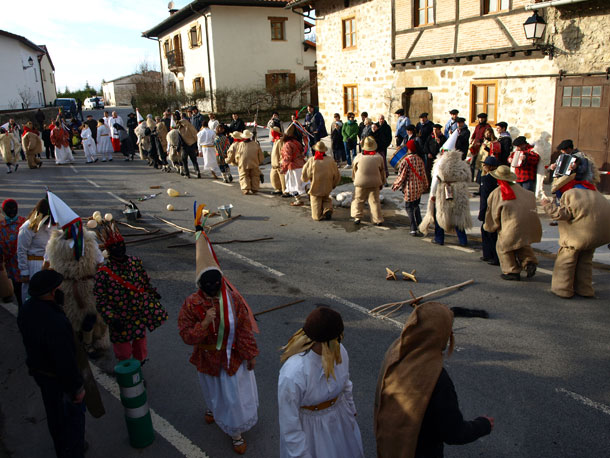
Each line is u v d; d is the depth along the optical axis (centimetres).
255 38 3203
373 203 1033
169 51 3628
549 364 516
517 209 694
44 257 603
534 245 869
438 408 259
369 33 1811
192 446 424
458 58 1468
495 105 1393
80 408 395
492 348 550
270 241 966
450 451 402
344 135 1620
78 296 531
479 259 824
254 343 405
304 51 3397
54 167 1998
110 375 540
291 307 673
